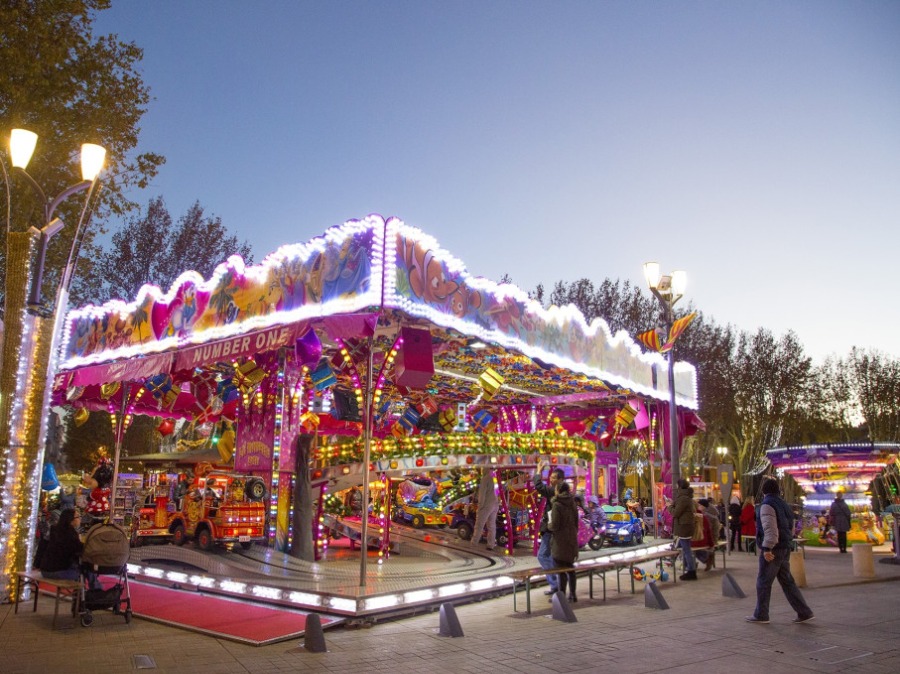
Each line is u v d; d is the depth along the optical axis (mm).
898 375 50688
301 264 11984
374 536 16422
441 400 23281
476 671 7020
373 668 7129
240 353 12656
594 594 11938
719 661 7391
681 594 11930
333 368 16031
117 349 16297
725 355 44188
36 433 11438
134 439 38281
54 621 8969
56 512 13586
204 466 17641
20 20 18328
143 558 13797
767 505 9523
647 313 40438
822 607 10648
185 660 7445
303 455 13344
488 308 13477
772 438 46375
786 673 6938
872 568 14352
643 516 22656
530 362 16641
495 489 16625
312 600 9844
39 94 19109
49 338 11812
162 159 21766
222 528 13336
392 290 10750
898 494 24203
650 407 22312
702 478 30047
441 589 10594
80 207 20500
